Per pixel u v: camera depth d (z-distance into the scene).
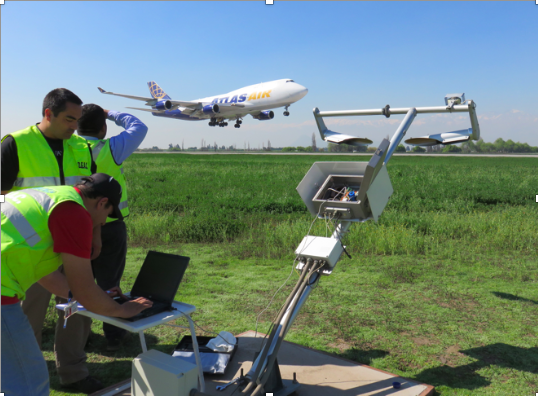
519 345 3.30
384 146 2.32
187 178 21.31
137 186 16.34
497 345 3.30
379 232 6.96
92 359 3.11
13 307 1.73
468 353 3.17
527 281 4.96
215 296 4.47
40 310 2.70
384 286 4.77
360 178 2.65
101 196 1.88
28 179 2.47
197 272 5.39
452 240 7.09
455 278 5.08
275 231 7.62
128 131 3.08
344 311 4.02
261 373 2.19
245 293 4.57
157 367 2.00
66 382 2.63
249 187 16.56
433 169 28.77
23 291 1.76
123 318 2.00
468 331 3.57
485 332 3.55
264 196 13.17
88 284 1.75
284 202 11.54
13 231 1.65
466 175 23.14
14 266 1.67
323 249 2.43
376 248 6.40
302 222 8.04
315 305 4.18
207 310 4.06
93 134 2.94
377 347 3.28
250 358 2.87
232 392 2.32
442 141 2.96
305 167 31.27
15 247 1.64
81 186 1.88
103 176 1.92
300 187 2.65
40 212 1.71
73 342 2.60
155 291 2.25
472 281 4.96
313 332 3.55
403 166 33.66
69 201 1.73
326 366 2.79
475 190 14.74
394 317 3.88
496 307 4.12
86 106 2.91
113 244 2.94
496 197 12.64
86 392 2.62
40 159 2.48
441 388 2.65
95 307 1.78
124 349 3.28
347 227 2.65
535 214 9.34
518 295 4.47
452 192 13.99
